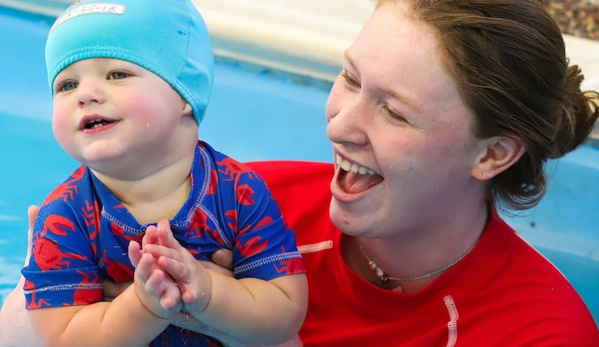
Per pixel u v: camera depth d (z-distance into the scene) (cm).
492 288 194
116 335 160
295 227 221
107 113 159
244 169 187
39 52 402
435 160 176
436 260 200
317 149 382
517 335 184
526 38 172
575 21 449
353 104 179
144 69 165
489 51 169
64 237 167
